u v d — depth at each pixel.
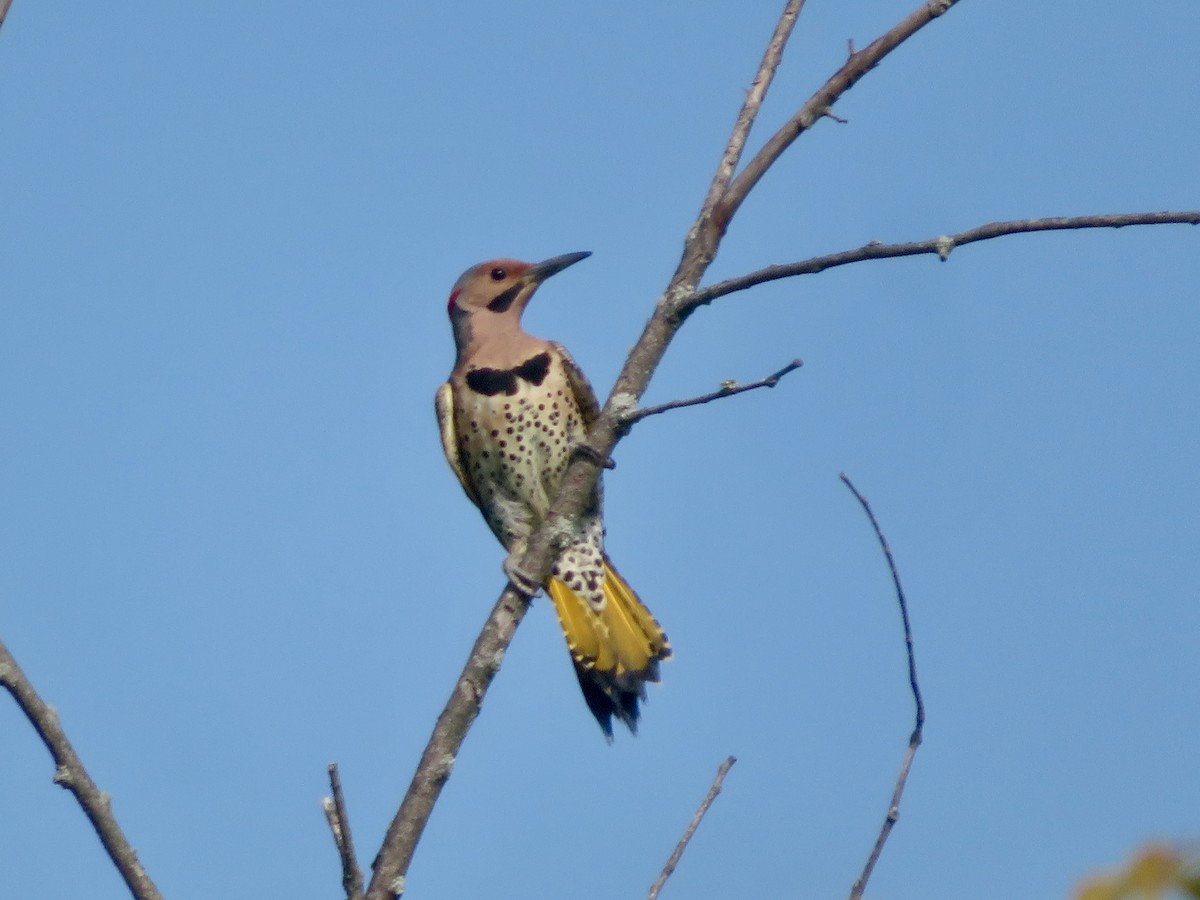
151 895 7.80
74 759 7.84
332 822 7.77
